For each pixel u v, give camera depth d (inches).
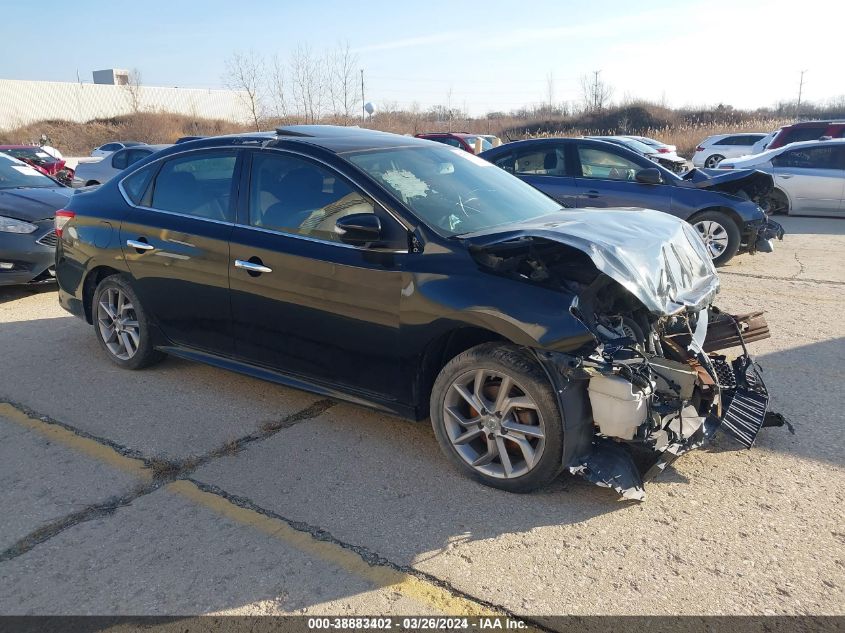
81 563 115.7
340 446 155.4
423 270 136.7
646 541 118.1
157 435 162.2
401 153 167.0
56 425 168.1
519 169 365.1
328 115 1247.5
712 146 985.5
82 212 203.3
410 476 141.7
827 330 232.5
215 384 192.5
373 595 106.8
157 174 188.2
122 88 2182.6
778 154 520.4
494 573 111.1
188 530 124.5
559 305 124.3
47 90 2025.1
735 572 109.7
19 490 139.0
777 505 127.9
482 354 131.9
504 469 133.4
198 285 173.3
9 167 337.1
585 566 112.2
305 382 161.2
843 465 141.6
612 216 158.6
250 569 113.3
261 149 166.6
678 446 131.7
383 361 144.9
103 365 208.2
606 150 348.5
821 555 113.3
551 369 124.5
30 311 270.7
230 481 141.1
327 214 152.0
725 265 346.9
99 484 140.9
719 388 144.9
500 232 137.6
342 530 123.6
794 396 177.2
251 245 161.0
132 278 189.5
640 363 124.8
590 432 129.8
